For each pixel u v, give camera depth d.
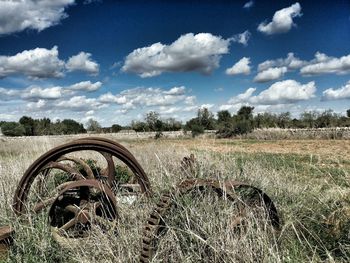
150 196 5.88
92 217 5.27
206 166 6.94
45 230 5.17
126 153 6.08
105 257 4.55
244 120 35.84
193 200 4.80
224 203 4.72
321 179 7.96
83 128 61.25
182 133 44.06
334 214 4.97
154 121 54.88
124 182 7.58
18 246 4.91
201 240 4.24
